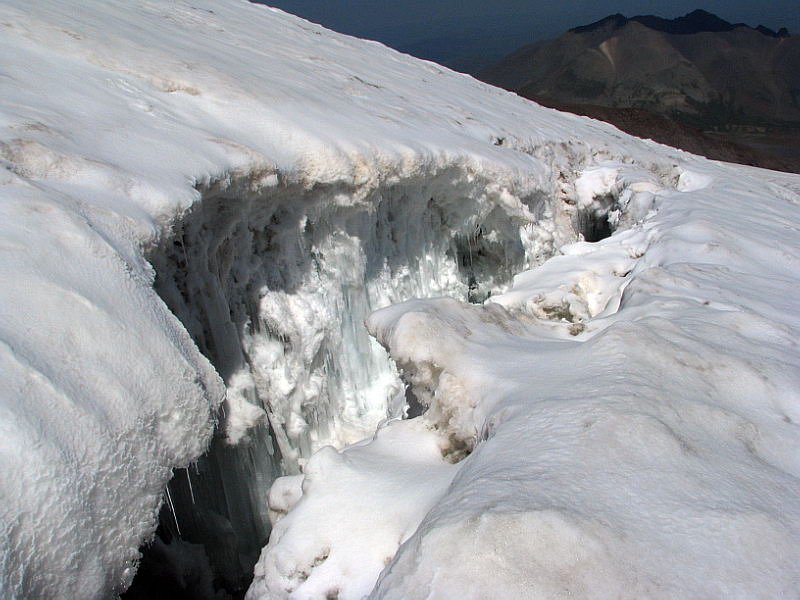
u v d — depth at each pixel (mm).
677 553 1617
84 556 1738
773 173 15922
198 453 2258
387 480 2541
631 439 2000
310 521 2408
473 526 1638
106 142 3154
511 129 8109
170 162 3211
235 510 3549
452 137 6176
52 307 2045
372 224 5000
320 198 4344
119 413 1970
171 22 7043
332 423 4559
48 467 1693
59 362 1928
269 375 4098
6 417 1680
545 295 5062
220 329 3641
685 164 11969
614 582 1528
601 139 10766
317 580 2225
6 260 2082
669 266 4457
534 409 2254
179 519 3172
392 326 3223
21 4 4965
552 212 7473
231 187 3539
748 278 4355
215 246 3686
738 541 1667
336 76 7344
